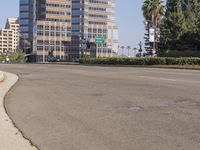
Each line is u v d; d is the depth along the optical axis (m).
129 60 53.34
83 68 42.69
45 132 9.02
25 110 12.27
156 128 9.22
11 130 9.33
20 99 15.02
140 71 35.34
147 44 91.62
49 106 13.02
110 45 169.25
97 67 45.84
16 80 24.86
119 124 9.75
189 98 14.34
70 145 7.80
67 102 13.91
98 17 170.50
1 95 16.42
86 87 19.47
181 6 75.75
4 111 12.16
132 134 8.63
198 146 7.56
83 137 8.45
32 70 38.16
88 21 168.62
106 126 9.53
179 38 69.88
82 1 165.25
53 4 166.12
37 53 161.25
